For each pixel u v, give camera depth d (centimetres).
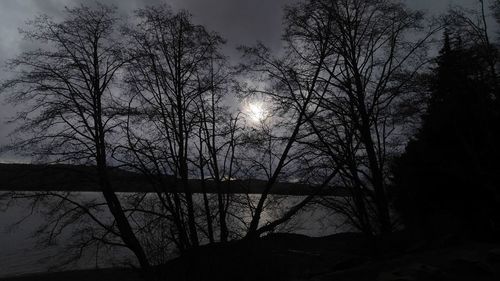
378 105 2056
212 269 1628
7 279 2928
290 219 1912
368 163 1953
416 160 2281
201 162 1888
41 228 1841
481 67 2012
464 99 2083
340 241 2247
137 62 2027
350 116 1966
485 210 2002
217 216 1805
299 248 1953
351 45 2025
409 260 1380
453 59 2036
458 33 2069
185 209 1802
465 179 2041
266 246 1759
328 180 1953
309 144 1956
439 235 1905
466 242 1686
